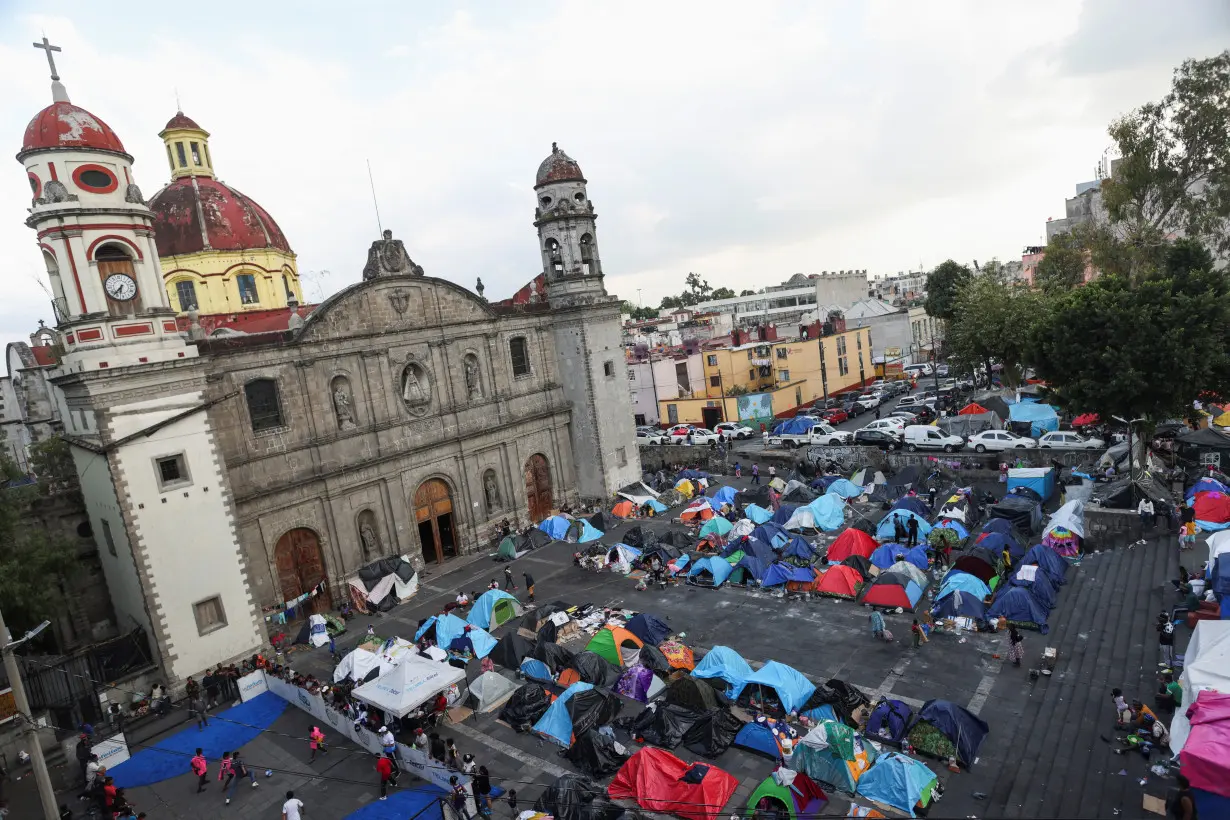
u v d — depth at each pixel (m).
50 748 28.58
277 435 38.88
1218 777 16.88
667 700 26.59
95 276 31.05
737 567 38.25
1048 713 24.11
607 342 56.06
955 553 38.19
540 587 41.25
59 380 31.41
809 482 52.53
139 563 31.45
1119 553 35.75
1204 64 49.25
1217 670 19.58
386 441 43.78
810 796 21.27
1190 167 51.28
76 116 31.03
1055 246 64.06
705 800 20.72
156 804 25.00
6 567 28.27
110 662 31.48
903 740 23.17
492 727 27.56
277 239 52.03
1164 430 50.31
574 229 54.44
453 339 47.78
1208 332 37.22
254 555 37.78
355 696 27.38
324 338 40.66
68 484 37.56
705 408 80.81
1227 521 33.69
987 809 20.12
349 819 22.83
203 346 35.81
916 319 121.56
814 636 31.73
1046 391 45.69
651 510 51.81
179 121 50.38
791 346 86.75
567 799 21.28
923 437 58.28
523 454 52.66
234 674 32.34
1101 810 19.30
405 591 41.34
